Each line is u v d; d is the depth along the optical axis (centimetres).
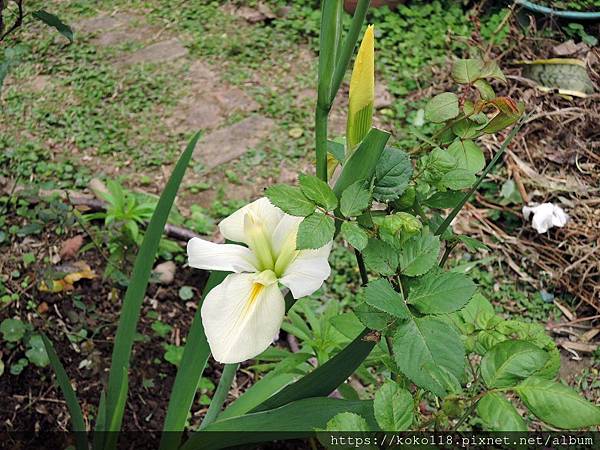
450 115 165
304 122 432
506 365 132
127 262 317
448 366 128
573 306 336
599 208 370
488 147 399
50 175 387
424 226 158
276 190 141
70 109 434
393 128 423
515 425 125
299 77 465
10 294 310
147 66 470
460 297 132
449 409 139
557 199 378
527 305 335
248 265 157
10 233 339
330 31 148
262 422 181
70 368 287
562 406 126
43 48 480
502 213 377
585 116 408
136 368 293
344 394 217
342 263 346
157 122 429
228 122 429
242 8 521
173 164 402
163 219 198
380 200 152
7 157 396
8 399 276
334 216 146
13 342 290
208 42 491
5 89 449
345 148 171
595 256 346
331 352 240
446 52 475
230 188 388
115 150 409
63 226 305
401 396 126
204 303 152
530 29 467
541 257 354
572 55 453
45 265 318
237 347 147
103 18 514
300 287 149
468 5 513
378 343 180
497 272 349
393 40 484
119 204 330
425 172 159
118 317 310
